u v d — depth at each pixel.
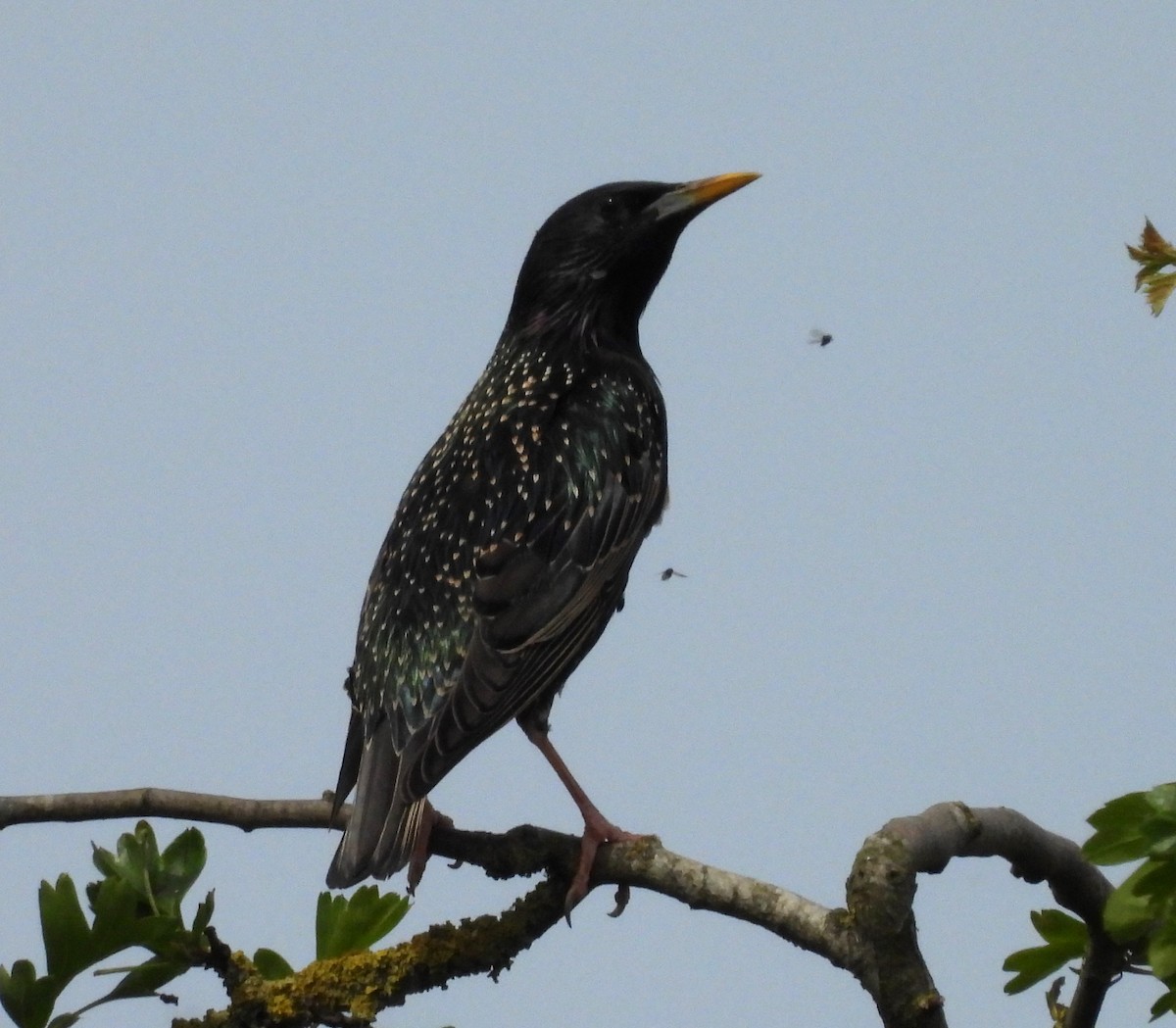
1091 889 8.82
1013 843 8.59
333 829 10.25
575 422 12.21
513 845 9.51
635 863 9.23
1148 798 7.70
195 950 8.62
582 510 11.79
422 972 8.88
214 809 10.19
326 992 8.76
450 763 10.24
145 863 8.63
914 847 8.14
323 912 9.02
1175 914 7.70
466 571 11.17
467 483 11.71
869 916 8.06
